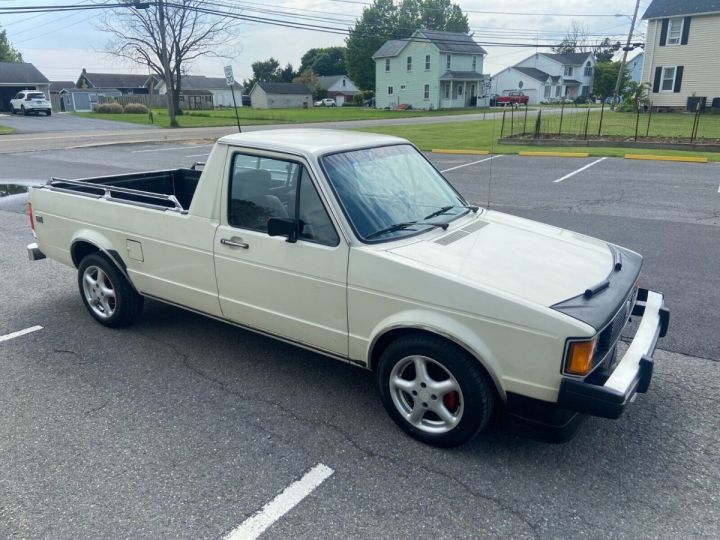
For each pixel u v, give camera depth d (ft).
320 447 11.29
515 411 10.15
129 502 9.78
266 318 13.05
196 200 13.79
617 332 10.68
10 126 119.24
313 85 298.76
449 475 10.44
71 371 14.46
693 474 10.42
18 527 9.22
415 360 11.04
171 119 124.88
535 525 9.24
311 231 11.91
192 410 12.63
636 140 64.59
